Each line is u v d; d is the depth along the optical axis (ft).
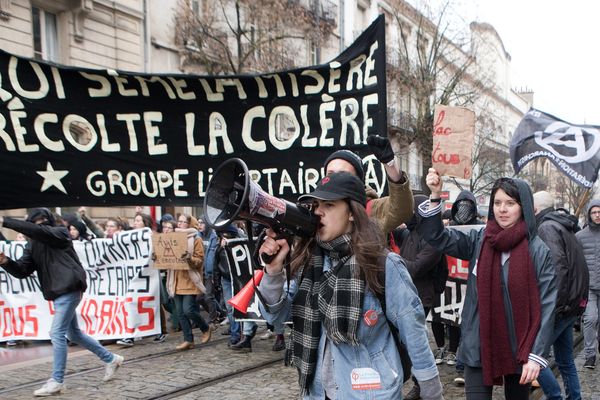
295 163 14.30
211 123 14.74
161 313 26.22
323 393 6.79
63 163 14.43
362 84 13.43
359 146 13.47
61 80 14.34
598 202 20.48
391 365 6.65
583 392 17.19
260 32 50.83
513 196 9.66
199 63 54.29
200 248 22.71
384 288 6.60
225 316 29.60
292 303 7.07
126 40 49.29
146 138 14.75
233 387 17.04
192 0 55.31
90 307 24.45
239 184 6.03
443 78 83.05
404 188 9.22
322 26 66.03
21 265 16.57
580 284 14.10
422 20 72.49
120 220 33.09
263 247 6.69
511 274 9.49
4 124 14.05
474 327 9.86
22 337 24.97
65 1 44.34
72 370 19.19
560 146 21.75
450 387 17.03
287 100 14.28
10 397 16.12
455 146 10.06
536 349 9.12
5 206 14.16
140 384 17.31
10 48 40.75
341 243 6.67
